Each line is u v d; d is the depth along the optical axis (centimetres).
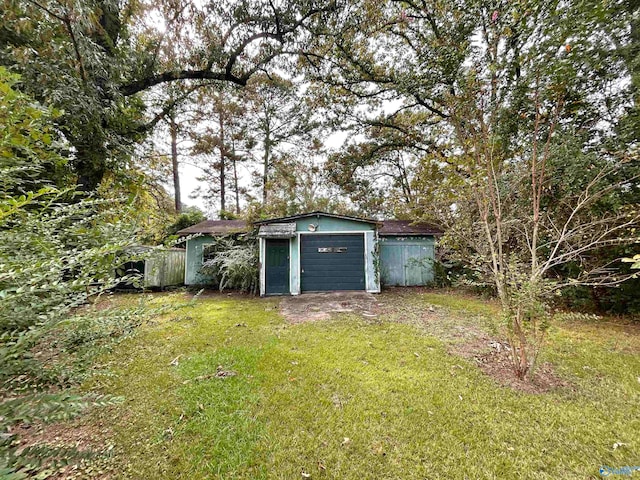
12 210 127
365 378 316
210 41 844
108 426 236
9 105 179
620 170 437
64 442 217
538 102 351
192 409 258
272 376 319
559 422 241
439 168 568
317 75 1144
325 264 922
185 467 196
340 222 931
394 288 988
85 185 557
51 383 136
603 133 506
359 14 890
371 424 239
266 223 939
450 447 214
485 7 362
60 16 445
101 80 598
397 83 981
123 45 695
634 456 203
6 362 114
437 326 516
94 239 192
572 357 376
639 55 425
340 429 233
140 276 212
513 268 322
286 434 228
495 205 366
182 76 862
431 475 189
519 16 340
